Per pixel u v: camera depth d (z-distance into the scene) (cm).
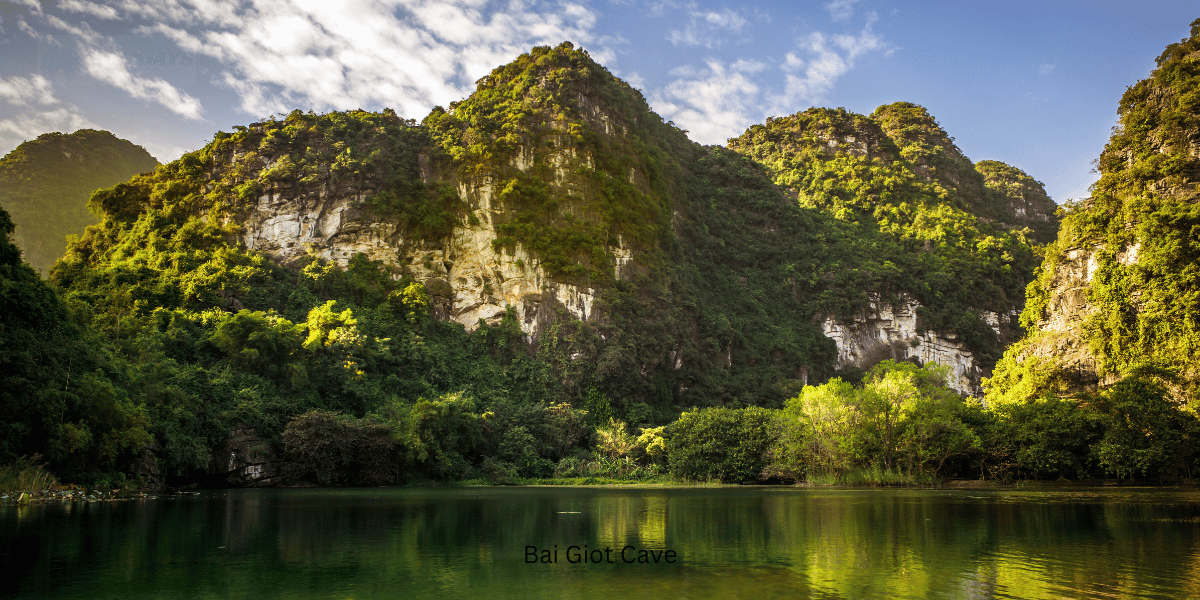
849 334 14225
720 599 1489
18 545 2119
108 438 4344
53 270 10344
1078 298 9494
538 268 10525
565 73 12688
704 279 13912
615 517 3142
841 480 6688
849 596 1507
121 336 6900
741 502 4131
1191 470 6912
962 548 2178
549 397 9231
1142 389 7075
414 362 8681
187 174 10881
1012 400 9125
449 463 6975
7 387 3828
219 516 3084
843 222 16875
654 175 13112
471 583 1644
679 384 11081
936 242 16050
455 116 12356
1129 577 1708
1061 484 6656
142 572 1733
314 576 1711
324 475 6319
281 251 10350
